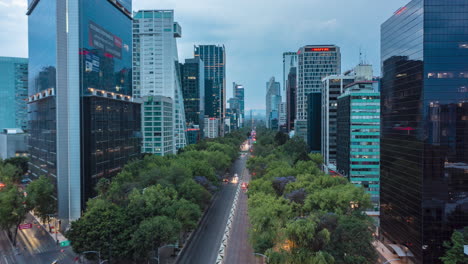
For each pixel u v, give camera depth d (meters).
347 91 160.38
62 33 105.44
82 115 107.62
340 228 63.56
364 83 154.38
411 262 74.94
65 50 105.88
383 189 92.25
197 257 78.50
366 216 74.56
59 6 104.75
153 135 191.12
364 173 142.38
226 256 78.88
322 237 62.53
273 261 59.66
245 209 120.50
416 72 72.75
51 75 110.94
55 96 107.00
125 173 106.31
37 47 128.50
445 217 68.88
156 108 190.88
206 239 90.81
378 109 141.25
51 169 113.31
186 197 96.25
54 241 92.56
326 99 198.25
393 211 84.88
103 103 116.62
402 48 80.25
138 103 151.62
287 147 195.38
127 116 138.88
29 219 114.00
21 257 80.88
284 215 73.62
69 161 105.94
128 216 74.25
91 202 88.44
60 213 105.81
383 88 92.94
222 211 118.88
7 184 114.19
